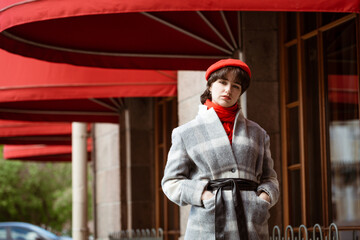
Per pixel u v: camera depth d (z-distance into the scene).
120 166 13.09
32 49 7.77
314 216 7.67
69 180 42.06
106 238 14.48
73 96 10.24
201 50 8.12
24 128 14.85
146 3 6.19
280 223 7.96
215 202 3.47
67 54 8.00
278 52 8.06
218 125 3.62
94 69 10.29
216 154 3.57
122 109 12.93
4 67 10.28
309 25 7.79
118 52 8.14
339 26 7.28
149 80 10.34
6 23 6.95
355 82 7.06
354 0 5.77
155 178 12.82
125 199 12.91
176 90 10.34
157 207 12.67
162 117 12.70
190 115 9.43
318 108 7.61
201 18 7.55
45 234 20.94
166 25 7.62
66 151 18.38
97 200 15.23
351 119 7.16
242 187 3.54
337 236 5.46
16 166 40.19
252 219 3.49
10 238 20.73
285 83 7.99
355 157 7.32
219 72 3.67
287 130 7.98
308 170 7.75
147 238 10.51
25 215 41.22
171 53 8.20
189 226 3.60
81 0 6.44
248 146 3.61
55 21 7.37
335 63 7.34
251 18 8.02
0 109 11.89
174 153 3.67
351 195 7.32
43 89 10.21
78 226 13.27
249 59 7.98
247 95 7.95
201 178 3.61
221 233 3.44
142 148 12.87
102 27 7.62
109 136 14.41
